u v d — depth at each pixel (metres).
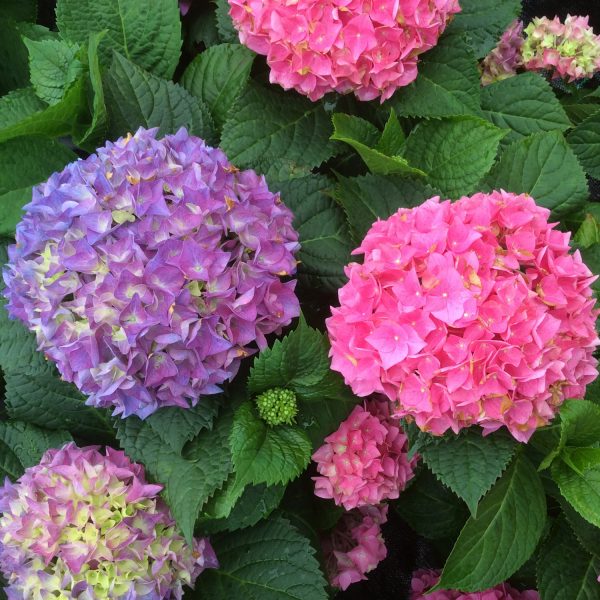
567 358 0.44
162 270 0.43
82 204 0.44
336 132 0.54
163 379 0.45
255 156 0.55
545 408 0.44
